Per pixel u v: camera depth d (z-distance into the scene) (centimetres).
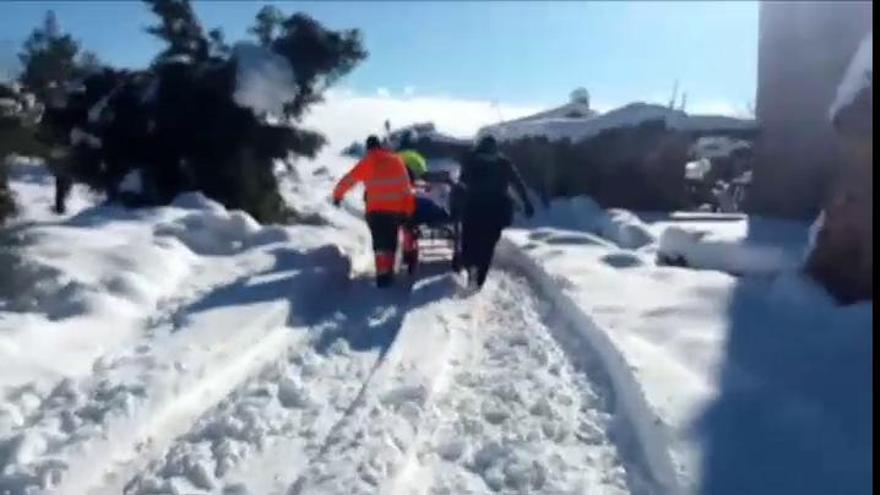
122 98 1582
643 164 2048
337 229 1695
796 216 1383
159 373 653
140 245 1088
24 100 1076
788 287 905
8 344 693
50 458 513
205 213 1347
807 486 478
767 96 1435
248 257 1180
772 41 1422
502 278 1196
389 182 1110
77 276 909
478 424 603
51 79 1515
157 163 1602
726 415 567
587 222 1811
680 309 863
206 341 753
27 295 851
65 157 1564
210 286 1005
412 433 582
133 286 913
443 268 1262
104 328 788
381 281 1112
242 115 1606
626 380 654
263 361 741
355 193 2755
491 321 920
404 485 514
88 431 549
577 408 639
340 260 1223
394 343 808
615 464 544
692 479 486
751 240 1138
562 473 528
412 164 1477
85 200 1933
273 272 1092
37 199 1898
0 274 868
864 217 823
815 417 567
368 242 1574
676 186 2050
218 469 533
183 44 1638
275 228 1355
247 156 1633
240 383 684
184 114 1586
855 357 687
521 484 517
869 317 765
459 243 1205
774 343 736
